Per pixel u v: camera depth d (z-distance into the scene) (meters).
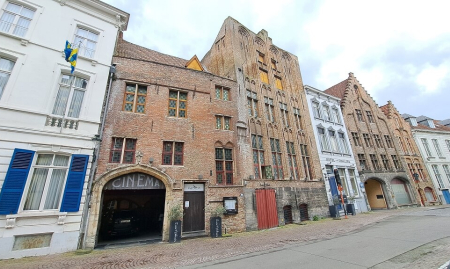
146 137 11.77
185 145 12.69
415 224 11.10
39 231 8.12
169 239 10.10
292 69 22.36
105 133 10.81
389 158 24.53
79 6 11.65
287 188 15.71
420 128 29.25
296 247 7.80
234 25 18.83
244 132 15.09
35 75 9.42
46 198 8.62
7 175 7.87
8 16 9.79
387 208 22.11
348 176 20.81
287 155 17.02
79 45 10.20
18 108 8.65
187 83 14.23
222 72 18.48
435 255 5.73
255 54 19.19
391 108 28.67
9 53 9.14
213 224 11.22
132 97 12.53
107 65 11.67
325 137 21.06
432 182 25.88
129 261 6.88
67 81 10.45
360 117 25.64
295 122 19.44
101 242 10.38
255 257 6.75
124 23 13.33
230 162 14.04
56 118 9.51
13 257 7.46
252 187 13.90
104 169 10.23
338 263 5.61
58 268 6.25
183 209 11.55
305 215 16.12
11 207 7.74
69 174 9.07
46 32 10.26
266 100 18.12
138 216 13.17
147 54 16.14
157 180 11.53
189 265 6.22
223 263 6.27
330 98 23.92
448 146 29.73
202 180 12.41
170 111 13.34
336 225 12.82
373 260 5.69
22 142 8.50
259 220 13.35
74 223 8.80
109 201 14.58
